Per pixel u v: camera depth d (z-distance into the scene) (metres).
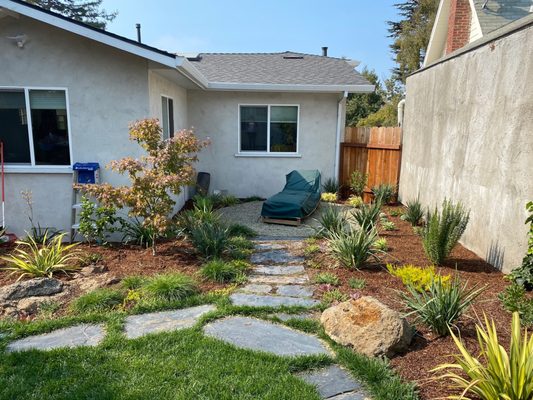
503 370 2.38
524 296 4.04
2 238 6.36
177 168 5.82
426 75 8.27
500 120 5.15
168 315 3.95
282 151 11.00
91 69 6.43
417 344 3.31
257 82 10.34
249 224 8.04
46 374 2.91
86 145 6.63
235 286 4.68
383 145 10.32
